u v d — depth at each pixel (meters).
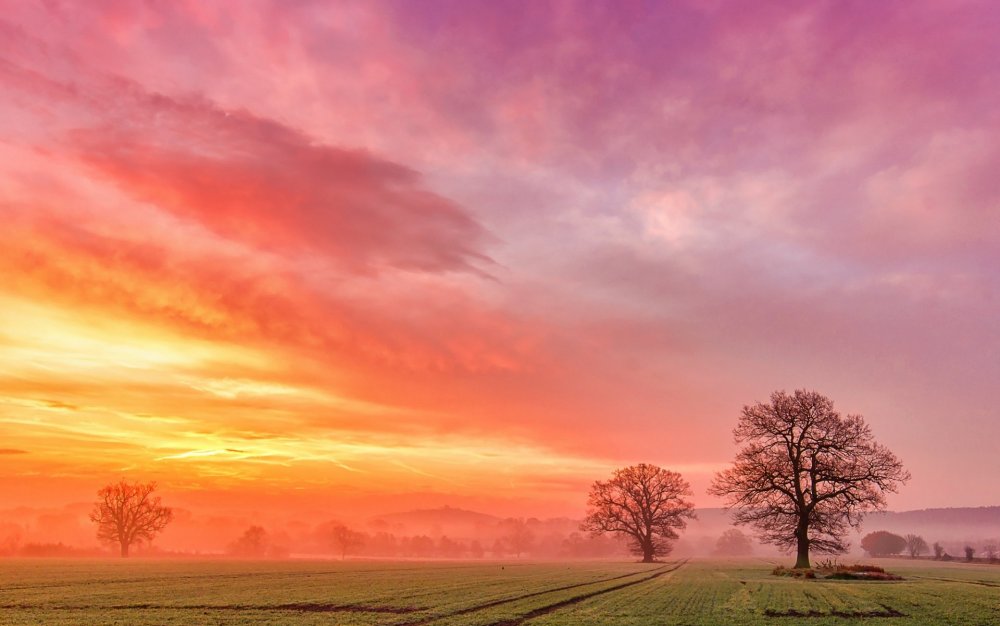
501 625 27.52
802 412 67.38
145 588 45.66
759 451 68.62
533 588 45.72
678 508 102.69
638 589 45.41
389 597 38.91
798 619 29.77
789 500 66.81
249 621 28.73
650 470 105.06
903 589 45.31
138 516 126.50
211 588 45.69
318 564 94.81
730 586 48.22
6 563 87.94
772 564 101.44
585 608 33.66
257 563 97.19
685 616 30.53
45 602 36.66
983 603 36.41
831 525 64.94
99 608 33.94
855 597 39.59
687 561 121.81
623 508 104.81
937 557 140.62
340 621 28.66
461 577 59.22
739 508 68.81
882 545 191.88
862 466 64.44
